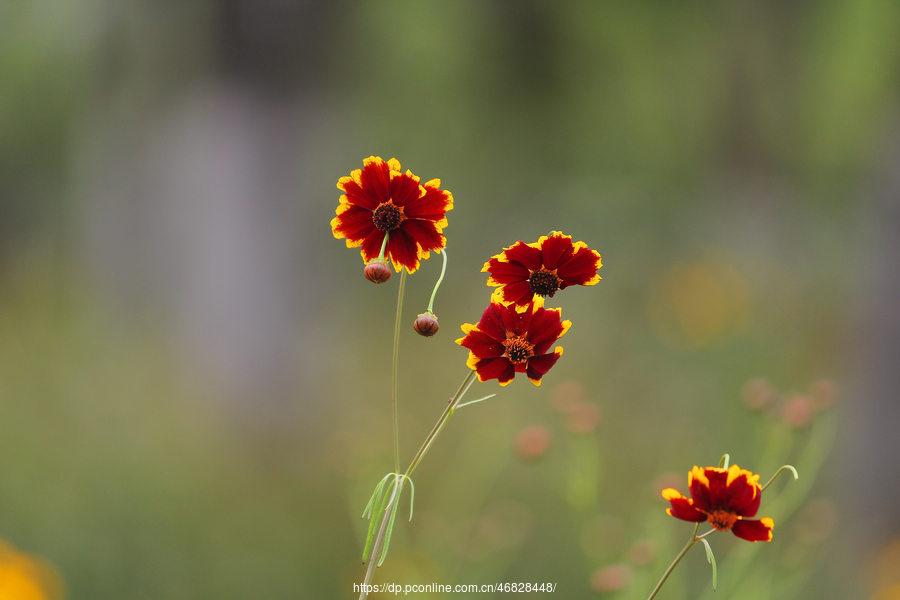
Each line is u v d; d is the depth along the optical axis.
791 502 1.18
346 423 2.92
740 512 0.96
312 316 3.18
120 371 3.07
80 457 2.50
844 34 3.78
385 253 0.98
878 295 2.55
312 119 3.06
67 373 3.09
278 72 3.00
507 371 0.97
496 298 0.97
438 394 3.62
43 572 1.59
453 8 3.63
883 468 2.46
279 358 3.03
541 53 3.97
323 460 2.71
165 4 2.94
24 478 2.30
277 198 3.03
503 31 3.88
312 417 2.96
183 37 2.99
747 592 1.17
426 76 4.04
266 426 2.92
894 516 2.42
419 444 2.86
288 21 2.99
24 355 3.28
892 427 2.47
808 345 3.64
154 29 3.01
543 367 0.97
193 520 2.29
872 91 3.81
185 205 3.04
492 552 1.67
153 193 3.21
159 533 2.22
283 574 2.14
